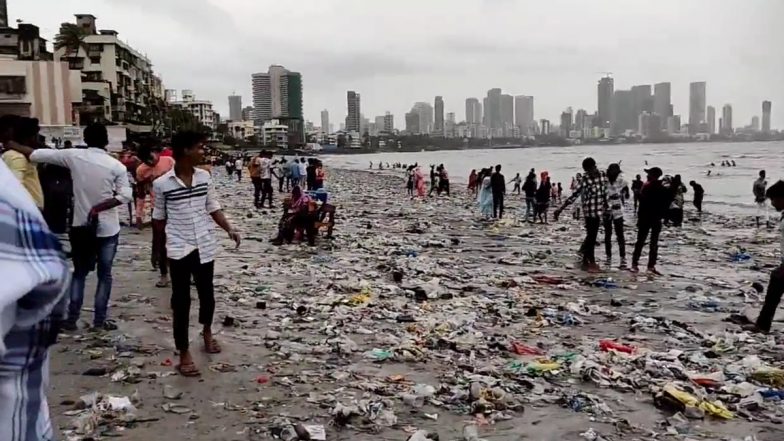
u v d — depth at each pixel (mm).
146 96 106375
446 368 6934
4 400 1442
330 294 10461
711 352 7867
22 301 1448
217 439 4957
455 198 40562
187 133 6426
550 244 18953
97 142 7441
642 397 6254
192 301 9680
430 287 10922
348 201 36750
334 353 7336
